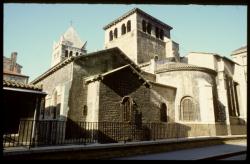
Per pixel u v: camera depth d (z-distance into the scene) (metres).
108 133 15.08
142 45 39.44
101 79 15.70
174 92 24.89
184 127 22.98
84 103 16.20
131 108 17.02
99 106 15.17
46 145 11.11
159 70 26.31
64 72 17.23
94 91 15.76
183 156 10.27
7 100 11.52
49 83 19.39
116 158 9.63
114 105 16.11
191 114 23.77
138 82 18.48
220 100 26.58
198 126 23.06
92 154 9.16
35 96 12.37
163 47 43.59
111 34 45.59
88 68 17.30
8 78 31.59
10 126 11.38
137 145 10.82
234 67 31.81
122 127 16.05
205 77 25.42
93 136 13.57
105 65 18.64
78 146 8.88
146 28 41.47
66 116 15.01
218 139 17.44
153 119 21.80
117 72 16.97
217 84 27.22
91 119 15.36
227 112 25.78
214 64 27.72
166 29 46.16
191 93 24.28
